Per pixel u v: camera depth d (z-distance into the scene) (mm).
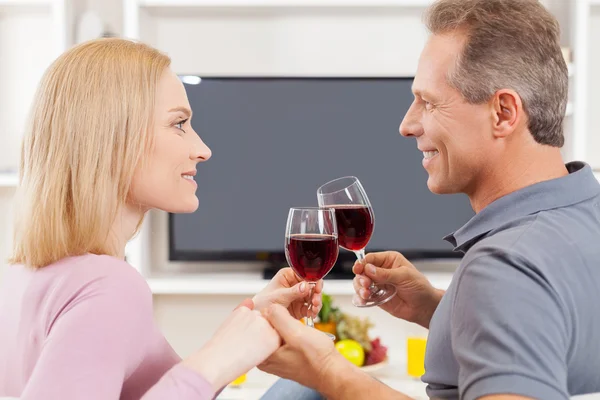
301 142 3795
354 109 3775
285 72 3893
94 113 1248
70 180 1244
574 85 3414
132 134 1272
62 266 1175
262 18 3871
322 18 3869
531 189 1225
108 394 1035
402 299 1751
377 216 3803
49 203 1224
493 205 1249
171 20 3865
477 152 1296
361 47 3877
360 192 1703
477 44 1263
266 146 3801
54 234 1203
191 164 1400
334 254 1476
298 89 3781
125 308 1104
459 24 1295
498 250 1056
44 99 1282
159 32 3871
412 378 3225
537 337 967
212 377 1085
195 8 3688
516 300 992
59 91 1266
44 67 3814
